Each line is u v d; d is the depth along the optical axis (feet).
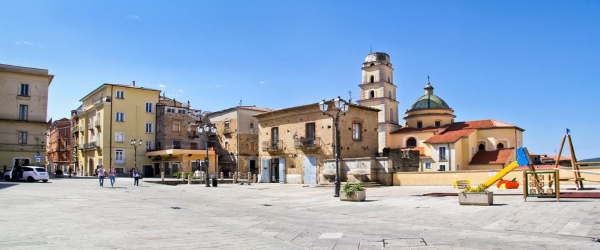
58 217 44.42
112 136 210.18
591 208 46.55
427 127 216.54
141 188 106.63
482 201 52.70
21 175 134.21
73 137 266.57
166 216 47.39
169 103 240.32
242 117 203.21
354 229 38.04
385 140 217.97
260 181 149.89
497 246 29.40
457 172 96.53
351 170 113.19
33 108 176.35
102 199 69.46
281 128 144.36
